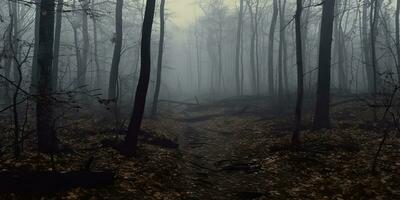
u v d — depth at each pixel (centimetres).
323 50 1582
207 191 968
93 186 833
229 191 977
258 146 1480
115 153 1155
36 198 746
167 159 1198
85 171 843
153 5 1148
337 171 1037
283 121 1955
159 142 1465
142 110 1170
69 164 968
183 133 2017
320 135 1449
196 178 1065
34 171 795
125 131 1509
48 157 988
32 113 1778
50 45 1055
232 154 1434
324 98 1589
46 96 984
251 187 999
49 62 1050
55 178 792
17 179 761
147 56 1158
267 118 2156
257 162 1231
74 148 1200
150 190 882
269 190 964
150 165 1086
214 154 1472
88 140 1339
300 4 1329
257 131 1831
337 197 854
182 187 970
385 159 1085
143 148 1285
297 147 1284
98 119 1789
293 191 932
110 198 797
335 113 1927
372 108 1869
